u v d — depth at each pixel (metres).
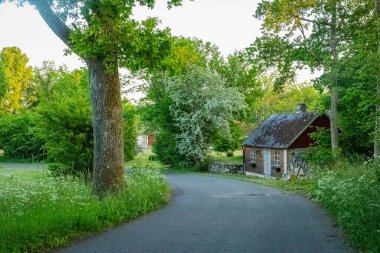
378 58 13.75
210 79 44.94
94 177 13.52
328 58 22.58
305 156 27.20
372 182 10.15
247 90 55.84
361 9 25.05
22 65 84.06
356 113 26.84
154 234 9.73
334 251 8.05
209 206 14.59
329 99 31.73
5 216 8.80
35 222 8.56
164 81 46.22
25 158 54.00
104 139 13.40
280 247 8.46
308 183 22.36
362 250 7.91
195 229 10.34
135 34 11.89
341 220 9.77
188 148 44.59
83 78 37.94
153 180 17.56
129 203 12.54
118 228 10.41
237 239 9.21
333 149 23.92
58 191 12.08
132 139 23.42
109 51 12.13
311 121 37.91
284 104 73.25
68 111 19.34
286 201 16.09
